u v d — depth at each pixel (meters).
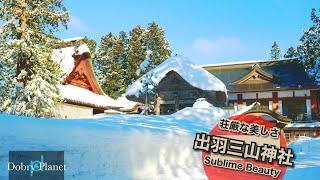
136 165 7.39
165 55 58.31
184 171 7.86
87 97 25.98
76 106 24.91
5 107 17.27
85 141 6.74
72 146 6.45
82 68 28.42
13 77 18.41
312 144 20.44
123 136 7.57
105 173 6.71
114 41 67.12
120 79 56.09
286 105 37.66
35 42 19.70
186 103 20.39
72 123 7.11
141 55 57.06
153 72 20.06
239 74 42.53
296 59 42.72
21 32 18.47
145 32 62.78
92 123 7.96
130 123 10.04
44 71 19.03
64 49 29.17
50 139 6.22
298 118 36.62
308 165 10.55
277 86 38.28
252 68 40.16
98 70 62.03
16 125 5.96
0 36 18.16
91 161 6.63
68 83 26.97
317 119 36.28
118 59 62.50
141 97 21.02
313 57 44.53
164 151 8.11
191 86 20.19
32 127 6.14
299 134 34.72
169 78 20.44
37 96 17.75
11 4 19.09
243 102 38.81
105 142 7.07
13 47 17.81
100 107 26.27
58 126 6.56
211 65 45.22
